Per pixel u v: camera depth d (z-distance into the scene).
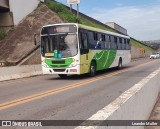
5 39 38.66
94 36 21.25
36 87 15.19
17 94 12.65
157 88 11.66
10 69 20.70
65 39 18.59
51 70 18.98
